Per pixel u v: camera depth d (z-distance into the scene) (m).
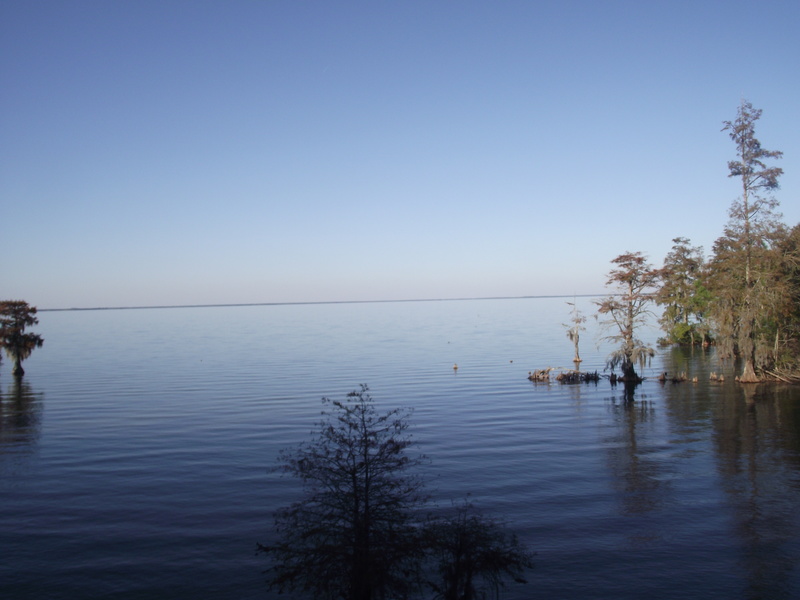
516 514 22.62
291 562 18.20
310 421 41.97
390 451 15.36
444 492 25.36
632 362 56.12
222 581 17.55
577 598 16.17
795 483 25.56
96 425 41.44
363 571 13.45
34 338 69.25
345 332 150.50
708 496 24.27
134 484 27.38
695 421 39.06
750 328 52.69
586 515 22.41
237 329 173.38
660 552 19.02
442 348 99.56
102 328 187.50
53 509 23.98
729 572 17.59
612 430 37.22
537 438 35.44
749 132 50.28
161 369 76.44
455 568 15.14
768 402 44.56
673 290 85.06
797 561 18.19
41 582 17.64
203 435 37.84
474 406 46.91
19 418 44.38
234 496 25.39
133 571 18.28
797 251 50.28
